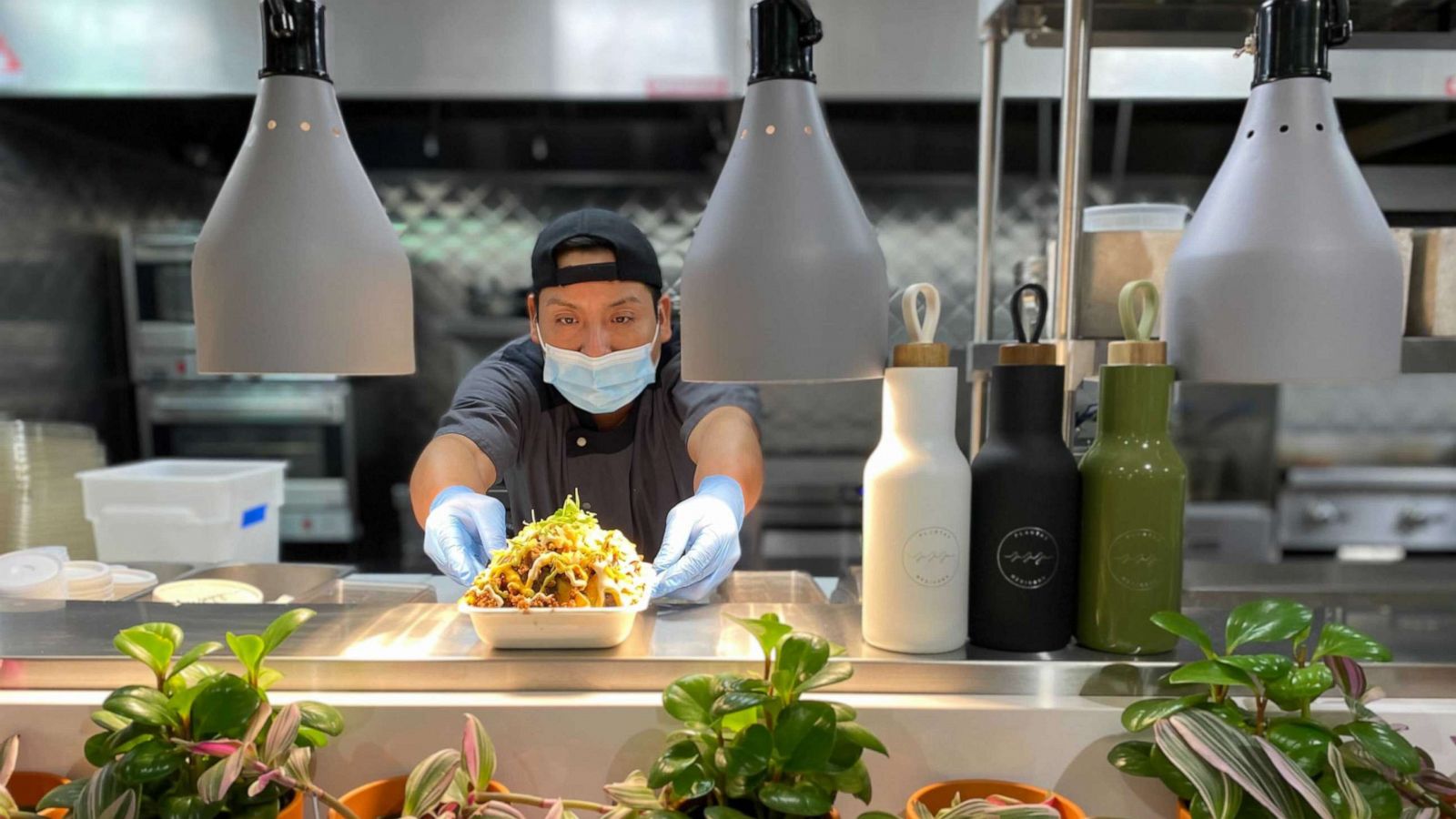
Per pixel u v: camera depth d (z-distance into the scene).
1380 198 2.12
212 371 0.65
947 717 0.76
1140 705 0.71
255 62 2.19
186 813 0.61
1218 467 2.88
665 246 3.11
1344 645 0.70
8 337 2.36
